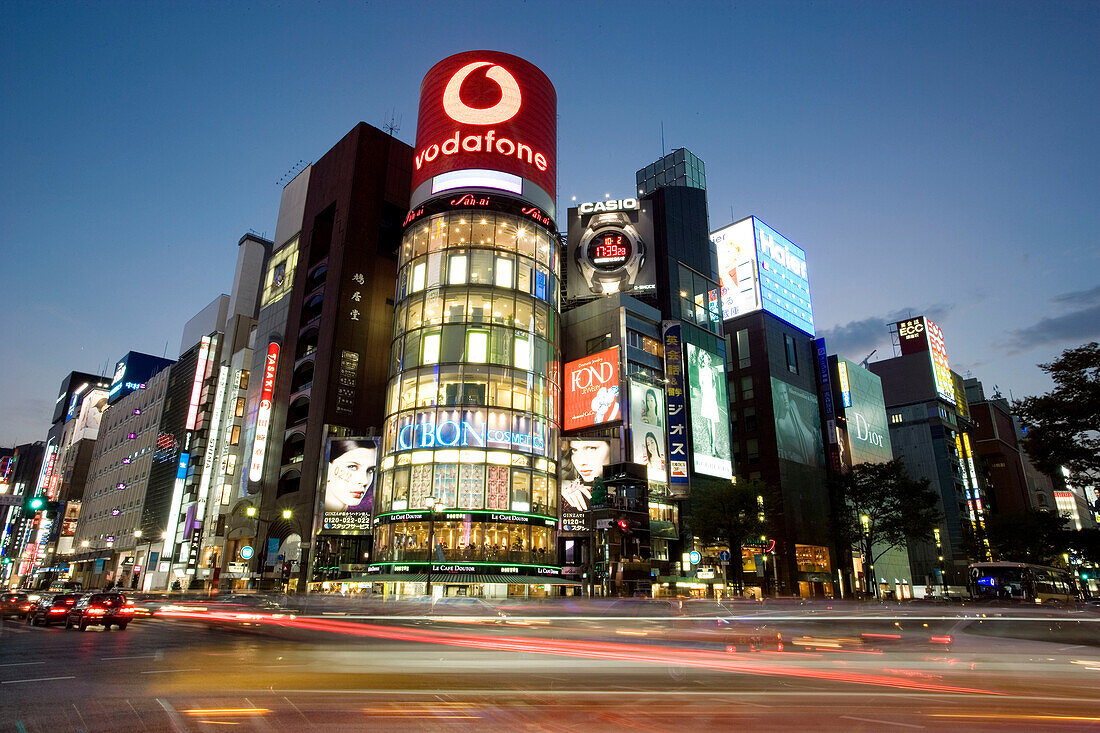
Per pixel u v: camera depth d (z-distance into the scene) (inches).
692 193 3656.5
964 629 1244.5
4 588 4822.8
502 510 2266.2
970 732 369.7
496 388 2410.2
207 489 3516.2
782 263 4116.6
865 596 3171.8
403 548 2258.9
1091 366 1464.1
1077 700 477.4
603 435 2696.9
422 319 2522.1
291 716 405.7
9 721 390.6
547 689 512.1
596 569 2244.1
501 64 2856.8
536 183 2751.0
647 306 3009.4
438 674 593.0
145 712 416.2
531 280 2623.0
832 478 3508.9
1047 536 3528.5
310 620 1483.8
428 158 2768.2
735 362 3821.4
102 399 5871.1
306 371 3240.7
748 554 3090.6
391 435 2448.3
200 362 3946.9
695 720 400.5
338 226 3250.5
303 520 2733.8
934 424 4936.0
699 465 2977.4
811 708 439.8
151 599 2485.2
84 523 5157.5
